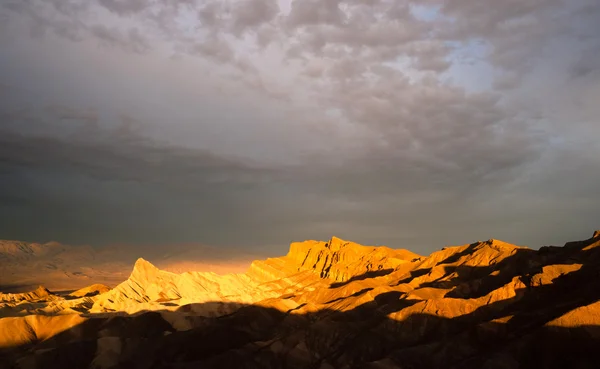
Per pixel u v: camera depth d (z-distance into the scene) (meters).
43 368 137.38
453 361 113.00
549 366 97.56
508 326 115.00
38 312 171.25
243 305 195.25
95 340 147.50
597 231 153.75
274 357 136.00
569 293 118.50
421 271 191.00
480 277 159.38
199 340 150.25
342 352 134.50
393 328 135.50
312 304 175.75
